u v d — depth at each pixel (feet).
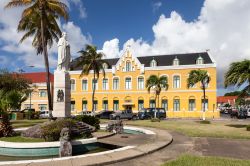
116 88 202.49
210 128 83.15
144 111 163.53
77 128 55.26
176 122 115.03
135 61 199.11
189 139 59.57
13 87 136.98
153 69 194.90
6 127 57.11
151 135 65.57
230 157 39.86
